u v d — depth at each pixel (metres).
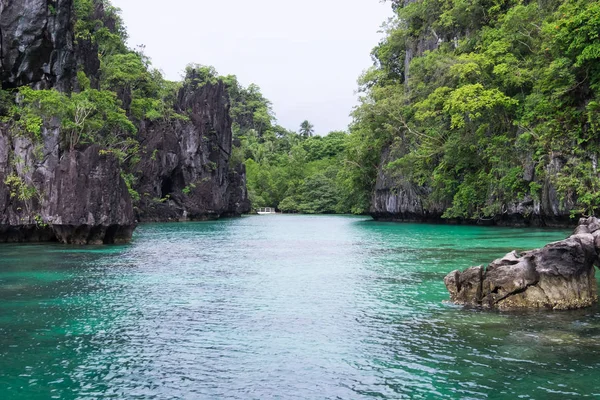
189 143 78.25
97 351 12.06
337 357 11.57
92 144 37.16
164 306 16.52
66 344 12.59
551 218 43.38
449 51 60.56
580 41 34.75
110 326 14.15
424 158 57.88
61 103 36.50
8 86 39.06
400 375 10.46
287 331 13.62
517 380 10.10
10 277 21.86
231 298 17.72
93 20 70.12
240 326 14.12
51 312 15.71
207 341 12.82
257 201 117.44
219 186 86.81
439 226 54.53
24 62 38.78
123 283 20.58
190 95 86.06
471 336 12.88
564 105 40.06
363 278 21.58
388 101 62.09
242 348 12.26
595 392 9.52
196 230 54.28
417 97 61.19
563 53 38.91
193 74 95.81
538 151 41.28
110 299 17.55
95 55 53.78
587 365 10.81
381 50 77.12
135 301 17.23
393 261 26.56
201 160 81.31
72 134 36.28
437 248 31.78
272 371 10.79
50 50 39.78
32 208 35.59
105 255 29.48
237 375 10.58
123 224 36.72
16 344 12.59
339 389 9.84
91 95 41.97
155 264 26.05
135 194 57.25
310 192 113.19
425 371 10.66
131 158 65.12
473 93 43.91
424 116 52.44
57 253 30.23
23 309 16.09
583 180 37.66
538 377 10.23
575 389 9.65
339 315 15.24
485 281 16.22
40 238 37.31
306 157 131.25
